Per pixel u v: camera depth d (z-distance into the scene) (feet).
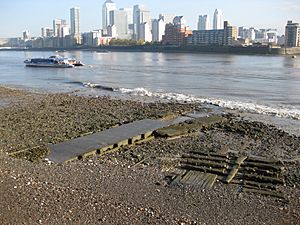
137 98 148.46
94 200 47.47
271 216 47.19
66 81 214.28
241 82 206.80
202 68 313.32
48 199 46.19
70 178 57.00
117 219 42.39
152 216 43.98
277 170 62.64
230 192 54.08
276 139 85.05
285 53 630.74
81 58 529.45
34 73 272.51
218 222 45.21
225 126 96.53
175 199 51.29
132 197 51.37
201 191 54.13
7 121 99.81
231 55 621.31
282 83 202.59
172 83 201.05
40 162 64.95
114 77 236.43
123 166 64.44
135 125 93.66
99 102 134.72
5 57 616.39
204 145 79.15
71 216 42.27
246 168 63.10
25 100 138.72
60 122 99.25
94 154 71.26
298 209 49.26
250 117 110.83
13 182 51.03
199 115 113.80
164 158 69.31
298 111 120.47
